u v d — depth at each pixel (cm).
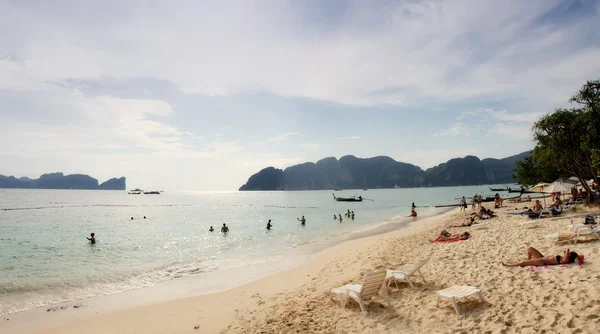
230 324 752
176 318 827
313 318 717
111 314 887
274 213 5500
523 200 3728
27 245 2297
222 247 2048
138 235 2752
